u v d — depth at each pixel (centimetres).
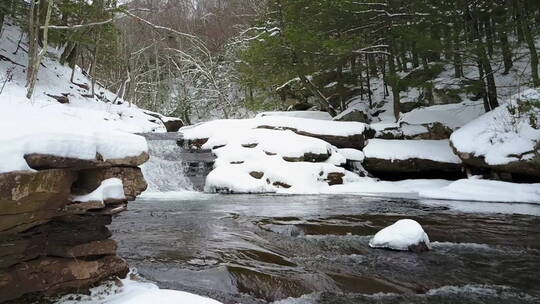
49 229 343
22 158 294
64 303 335
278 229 742
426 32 1619
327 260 560
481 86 1580
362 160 1569
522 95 1334
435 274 509
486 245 649
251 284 452
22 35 2002
